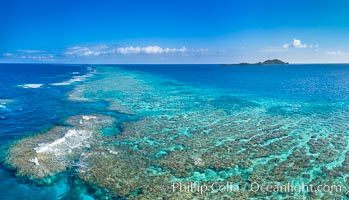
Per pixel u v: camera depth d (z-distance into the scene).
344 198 16.70
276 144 25.70
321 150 24.28
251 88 71.50
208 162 21.39
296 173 19.78
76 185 17.94
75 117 33.94
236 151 23.83
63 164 20.48
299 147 25.00
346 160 22.20
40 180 18.38
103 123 31.81
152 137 27.33
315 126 32.16
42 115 35.12
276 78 111.00
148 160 21.62
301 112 39.94
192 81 94.19
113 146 24.52
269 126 32.00
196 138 27.23
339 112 40.06
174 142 25.98
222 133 29.02
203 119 35.00
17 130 28.33
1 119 32.62
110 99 48.69
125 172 19.55
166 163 21.09
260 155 22.97
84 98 49.00
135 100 48.47
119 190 17.25
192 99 51.03
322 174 19.70
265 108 42.84
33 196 16.62
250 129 30.66
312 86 76.50
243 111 40.31
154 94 56.94
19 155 21.44
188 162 21.36
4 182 17.97
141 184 17.97
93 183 18.08
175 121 33.75
